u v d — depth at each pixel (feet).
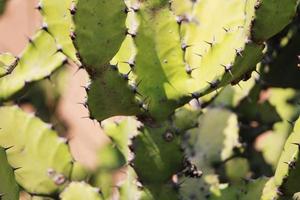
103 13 8.47
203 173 12.16
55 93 18.98
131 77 9.45
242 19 9.66
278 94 12.75
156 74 9.52
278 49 11.94
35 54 11.34
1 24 25.57
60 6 10.14
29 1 20.66
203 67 9.41
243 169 12.57
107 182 17.24
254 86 12.32
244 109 12.57
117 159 18.52
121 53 9.50
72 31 8.46
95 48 8.57
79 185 11.26
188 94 9.54
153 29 9.43
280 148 12.84
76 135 23.59
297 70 12.14
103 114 9.24
